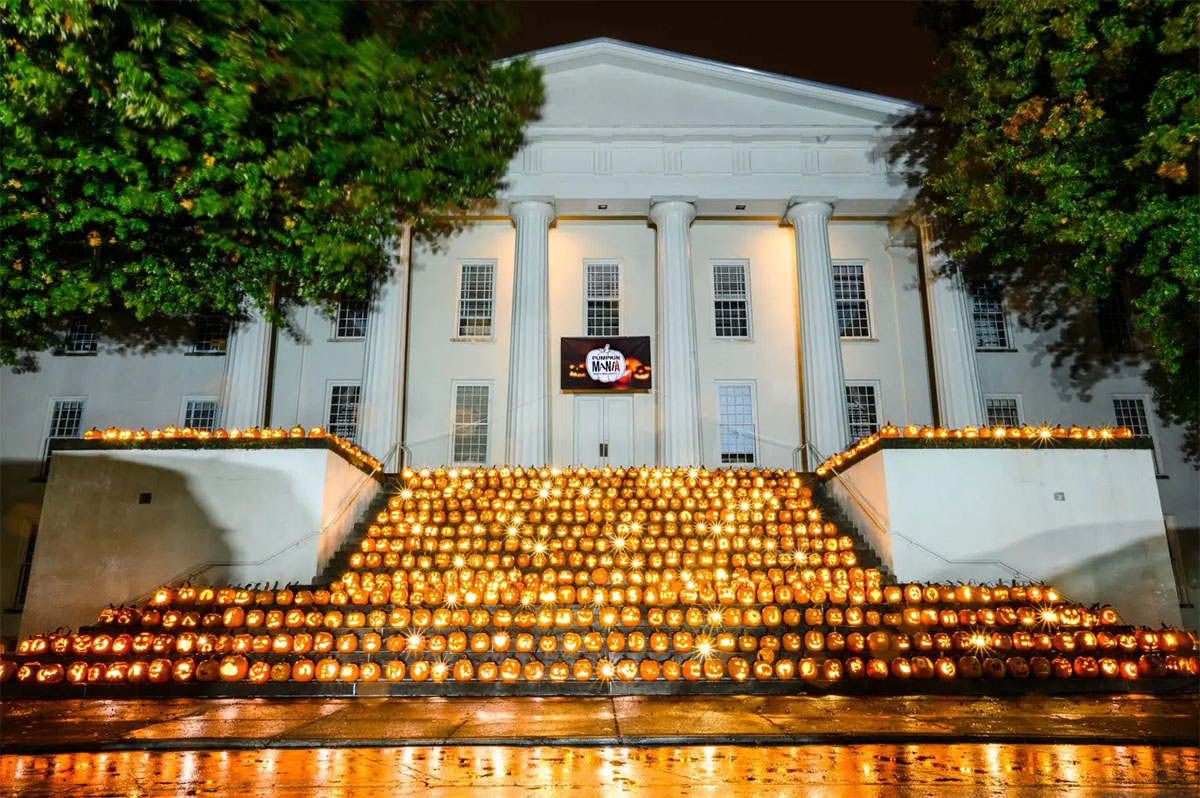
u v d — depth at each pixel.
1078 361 22.86
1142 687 10.08
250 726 7.71
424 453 22.30
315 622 10.37
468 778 5.77
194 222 13.78
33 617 12.04
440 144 12.27
